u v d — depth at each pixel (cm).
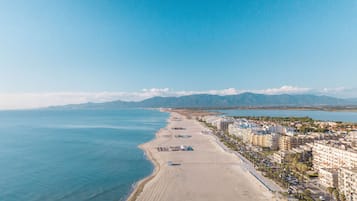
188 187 11619
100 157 18300
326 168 12175
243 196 10431
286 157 15638
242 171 14075
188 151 19912
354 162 12231
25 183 12638
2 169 15050
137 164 16362
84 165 16088
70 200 10638
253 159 16538
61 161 17062
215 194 10706
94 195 11144
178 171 14275
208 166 15225
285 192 10675
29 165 15988
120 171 14788
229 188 11394
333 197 10331
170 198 10369
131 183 12688
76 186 12256
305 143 18925
